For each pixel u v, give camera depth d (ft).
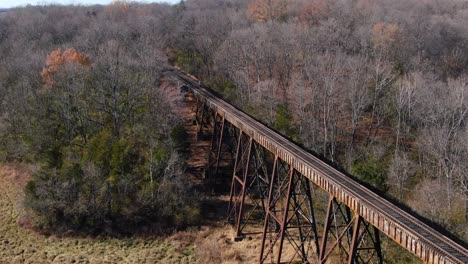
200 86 209.05
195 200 157.17
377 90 199.31
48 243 143.23
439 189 141.49
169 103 184.24
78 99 188.75
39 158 176.35
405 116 194.08
